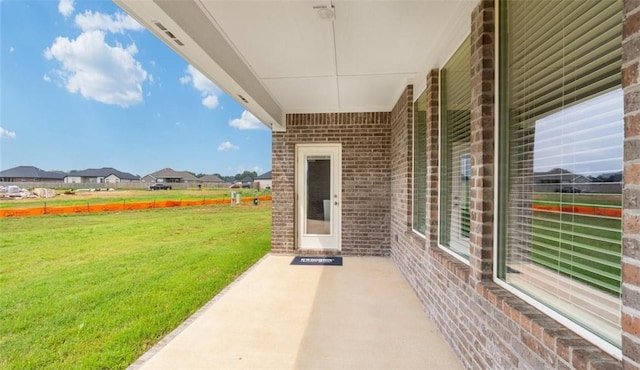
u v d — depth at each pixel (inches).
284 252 243.0
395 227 212.2
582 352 47.8
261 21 108.3
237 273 206.4
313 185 245.3
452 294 101.2
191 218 500.7
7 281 194.1
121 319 131.2
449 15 105.5
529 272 69.5
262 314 129.8
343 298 147.3
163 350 102.6
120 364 95.6
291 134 241.4
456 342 97.6
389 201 233.8
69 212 477.1
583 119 55.4
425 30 115.6
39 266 234.1
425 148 153.3
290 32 116.6
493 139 80.8
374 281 173.0
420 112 161.5
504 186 78.4
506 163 77.9
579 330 53.1
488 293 75.9
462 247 107.1
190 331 115.6
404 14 104.4
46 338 115.6
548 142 64.5
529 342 59.7
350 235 237.9
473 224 86.0
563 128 60.2
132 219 479.2
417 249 148.6
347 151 237.3
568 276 57.7
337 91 191.9
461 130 109.1
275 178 243.1
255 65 149.1
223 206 620.4
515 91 75.8
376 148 234.8
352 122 236.7
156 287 176.1
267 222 479.5
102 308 145.2
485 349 77.7
